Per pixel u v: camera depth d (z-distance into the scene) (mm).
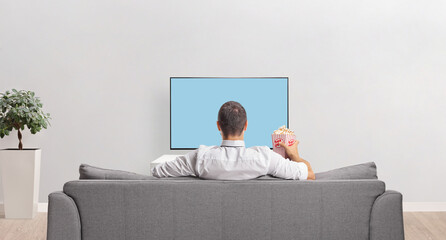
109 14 5191
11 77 5121
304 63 5223
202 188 2053
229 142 2219
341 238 2057
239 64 5211
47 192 5148
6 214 4719
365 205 2059
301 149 5215
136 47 5195
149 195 2045
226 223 2057
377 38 5230
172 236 2049
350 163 5227
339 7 5230
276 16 5227
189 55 5207
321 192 2055
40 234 4145
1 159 4695
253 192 2057
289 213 2057
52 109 5156
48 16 5152
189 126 5121
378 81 5230
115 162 5195
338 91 5227
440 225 4543
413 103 5230
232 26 5215
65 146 5160
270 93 5145
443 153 5234
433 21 5227
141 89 5203
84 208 2035
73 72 5160
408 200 5234
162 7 5211
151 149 5211
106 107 5184
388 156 5230
